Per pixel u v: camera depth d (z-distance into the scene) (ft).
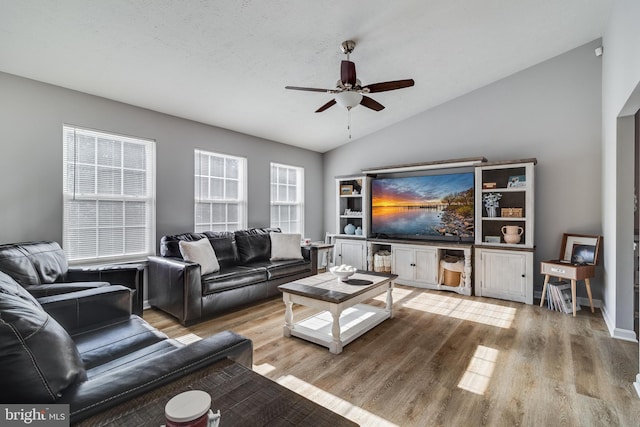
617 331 9.46
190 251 11.42
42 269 8.05
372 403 6.36
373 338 9.51
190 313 10.32
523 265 12.90
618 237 9.59
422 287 15.34
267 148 17.39
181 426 2.33
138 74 10.14
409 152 17.26
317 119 15.76
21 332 3.13
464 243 14.83
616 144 9.70
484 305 12.66
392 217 17.13
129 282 8.95
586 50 12.69
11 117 9.38
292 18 8.79
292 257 14.99
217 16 8.26
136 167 12.25
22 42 8.14
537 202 13.74
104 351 5.46
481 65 13.19
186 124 13.69
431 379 7.23
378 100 14.98
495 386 6.95
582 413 6.02
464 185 14.99
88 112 10.87
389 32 10.11
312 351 8.66
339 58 11.01
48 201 10.05
